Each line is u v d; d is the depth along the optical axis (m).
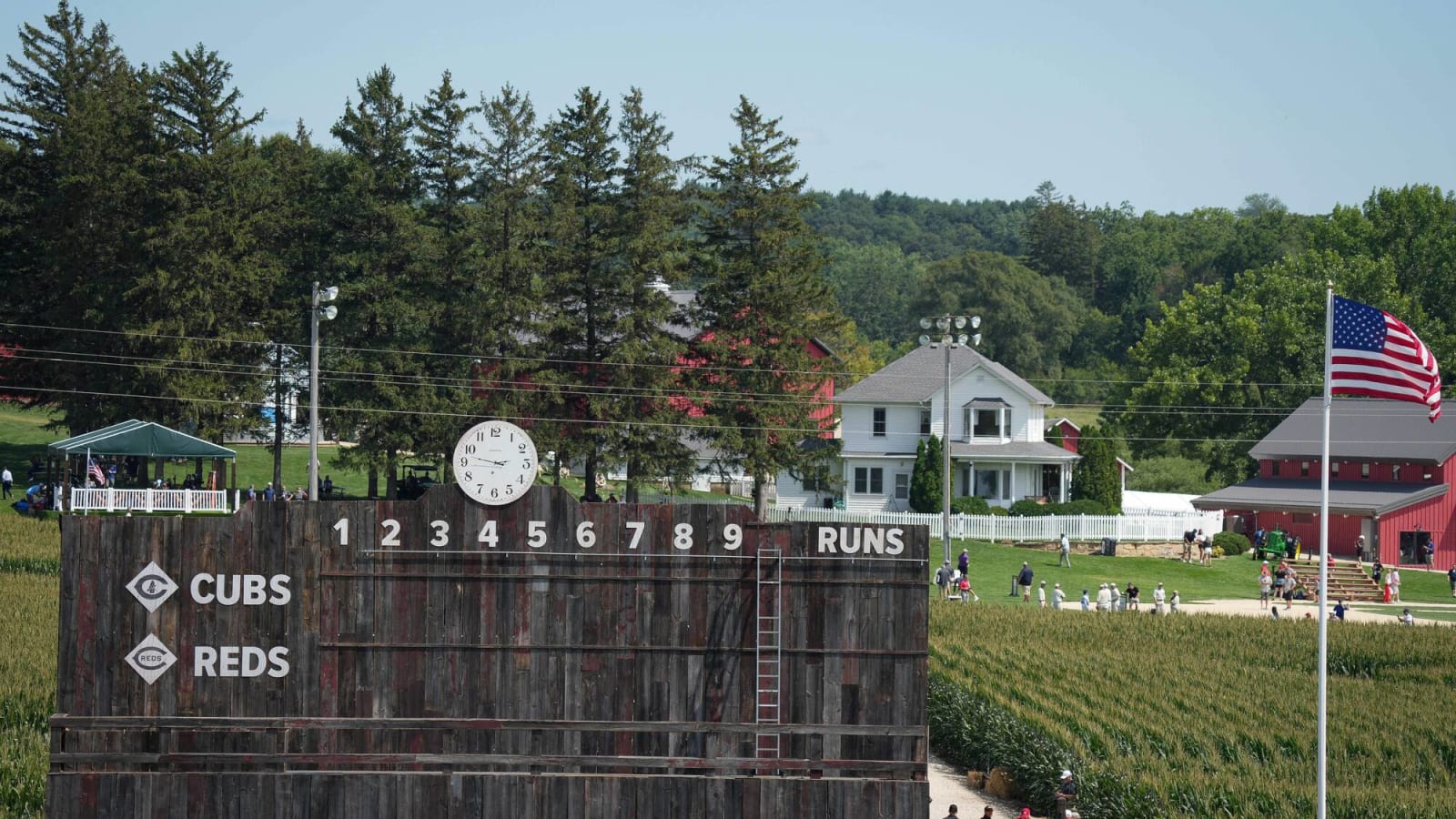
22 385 134.62
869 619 44.44
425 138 130.75
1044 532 144.25
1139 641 90.00
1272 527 153.25
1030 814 56.41
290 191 136.75
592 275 130.12
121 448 110.88
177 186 128.38
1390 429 153.38
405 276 130.75
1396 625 98.75
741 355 132.50
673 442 129.88
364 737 43.91
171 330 124.75
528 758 44.06
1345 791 55.91
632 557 44.41
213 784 43.53
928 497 152.00
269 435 142.12
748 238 137.62
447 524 44.25
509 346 130.62
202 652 43.75
